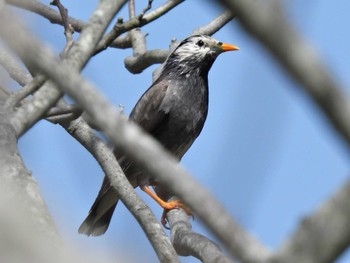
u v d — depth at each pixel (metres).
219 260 8.95
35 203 6.15
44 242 4.92
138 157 4.91
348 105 3.94
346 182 4.28
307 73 3.95
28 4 13.13
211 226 4.71
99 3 7.53
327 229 4.30
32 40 5.09
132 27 10.85
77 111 9.18
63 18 10.24
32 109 7.19
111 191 14.26
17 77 11.38
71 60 7.22
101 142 11.67
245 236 4.68
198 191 4.77
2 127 6.93
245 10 3.96
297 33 3.98
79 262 4.70
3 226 4.43
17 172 6.59
